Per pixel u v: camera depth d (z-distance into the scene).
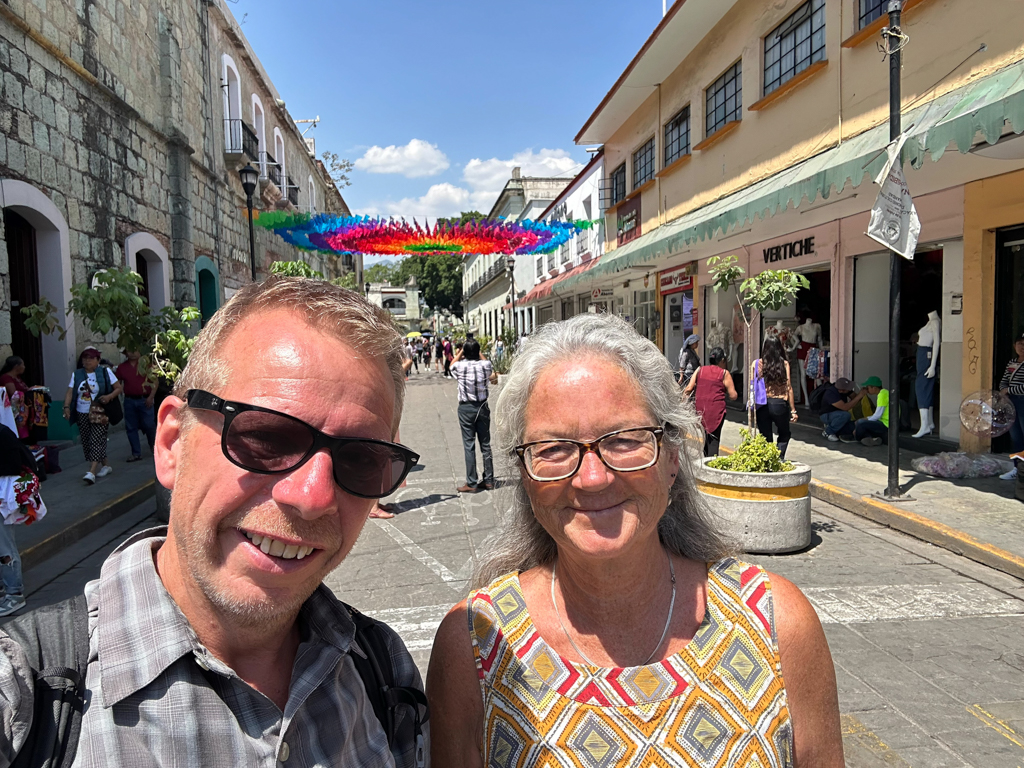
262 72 20.55
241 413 0.93
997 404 6.98
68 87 9.57
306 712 1.03
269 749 0.96
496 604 1.42
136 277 6.27
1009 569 4.56
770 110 10.31
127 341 6.23
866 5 8.22
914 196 8.38
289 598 0.97
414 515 6.36
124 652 0.90
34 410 7.97
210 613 0.98
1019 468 6.03
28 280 9.12
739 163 11.38
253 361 0.97
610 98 15.66
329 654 1.06
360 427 1.00
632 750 1.21
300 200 27.69
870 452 8.44
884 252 9.24
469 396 7.18
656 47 12.88
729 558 1.46
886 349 9.70
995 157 6.43
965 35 6.66
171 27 13.30
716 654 1.28
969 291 7.66
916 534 5.43
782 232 11.16
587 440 1.25
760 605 1.33
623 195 18.14
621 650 1.33
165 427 1.04
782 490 4.99
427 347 43.41
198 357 1.01
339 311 1.03
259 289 1.04
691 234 10.16
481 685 1.35
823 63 8.82
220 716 0.93
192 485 0.96
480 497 7.03
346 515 1.01
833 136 8.80
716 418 7.03
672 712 1.23
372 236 12.88
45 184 8.94
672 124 14.34
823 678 1.31
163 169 13.11
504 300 40.50
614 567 1.31
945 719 2.86
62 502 6.68
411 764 1.21
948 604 4.07
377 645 1.24
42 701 0.82
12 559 4.32
